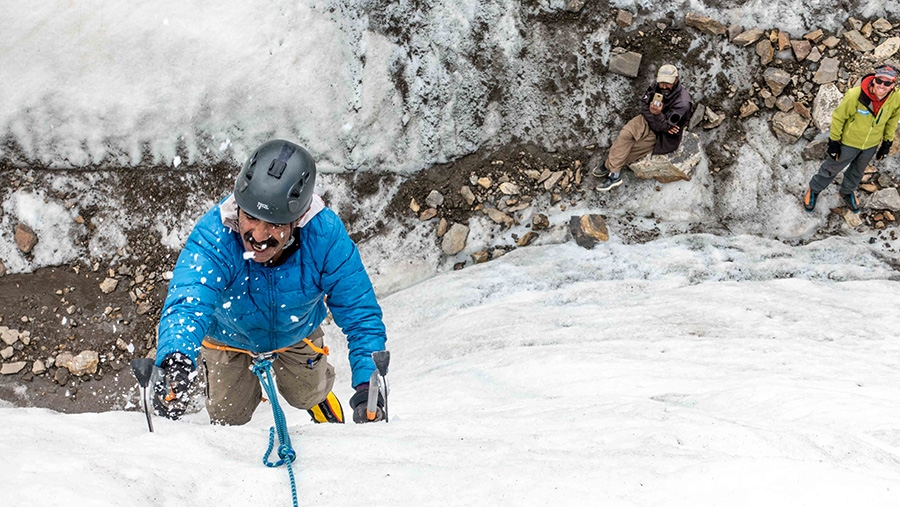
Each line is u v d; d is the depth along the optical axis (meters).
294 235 2.86
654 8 8.76
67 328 7.69
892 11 8.88
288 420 5.39
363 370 3.04
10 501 1.84
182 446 2.39
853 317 6.45
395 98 8.54
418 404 4.99
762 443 2.86
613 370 5.27
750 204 8.66
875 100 7.29
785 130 8.70
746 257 8.05
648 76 8.73
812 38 8.81
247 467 2.30
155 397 2.46
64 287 7.84
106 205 8.05
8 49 7.77
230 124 8.19
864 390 4.29
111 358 7.67
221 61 8.09
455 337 6.82
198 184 8.16
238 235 2.79
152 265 8.00
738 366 5.15
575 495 2.21
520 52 8.71
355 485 2.25
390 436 2.73
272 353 3.45
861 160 7.86
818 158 8.71
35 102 7.88
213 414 3.89
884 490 2.18
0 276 7.82
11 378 7.49
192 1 8.07
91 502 1.88
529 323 6.86
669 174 8.54
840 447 2.91
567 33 8.74
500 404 4.75
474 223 8.59
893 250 8.16
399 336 7.46
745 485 2.25
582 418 3.50
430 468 2.39
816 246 8.27
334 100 8.37
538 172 8.73
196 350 2.55
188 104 8.09
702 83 8.78
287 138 8.29
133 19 7.95
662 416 3.45
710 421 3.26
